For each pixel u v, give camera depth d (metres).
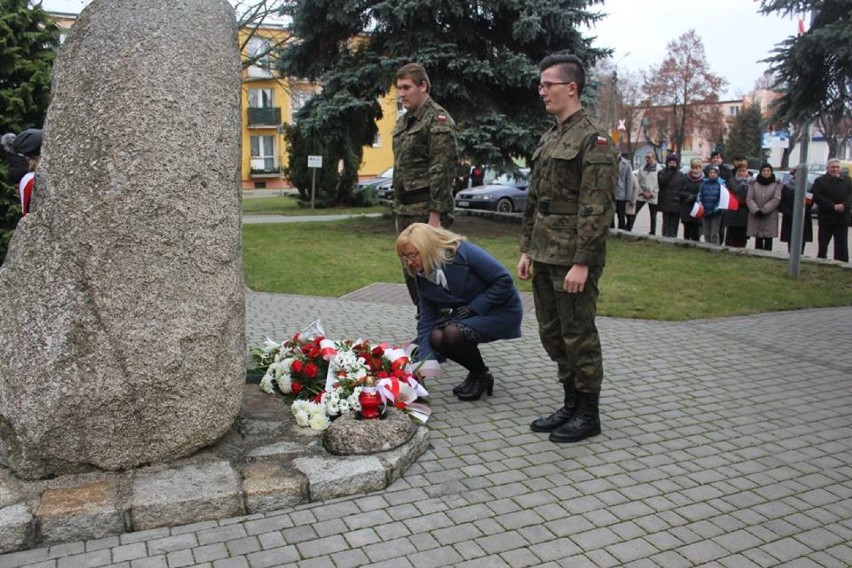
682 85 47.34
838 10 9.98
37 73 8.90
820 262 10.78
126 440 3.37
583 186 3.88
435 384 5.26
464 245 4.76
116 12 3.39
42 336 3.26
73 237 3.26
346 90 14.64
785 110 10.70
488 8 13.98
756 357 6.20
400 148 5.92
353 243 13.37
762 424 4.60
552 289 4.24
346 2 13.97
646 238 13.31
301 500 3.40
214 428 3.58
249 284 9.46
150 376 3.33
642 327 7.29
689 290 9.05
